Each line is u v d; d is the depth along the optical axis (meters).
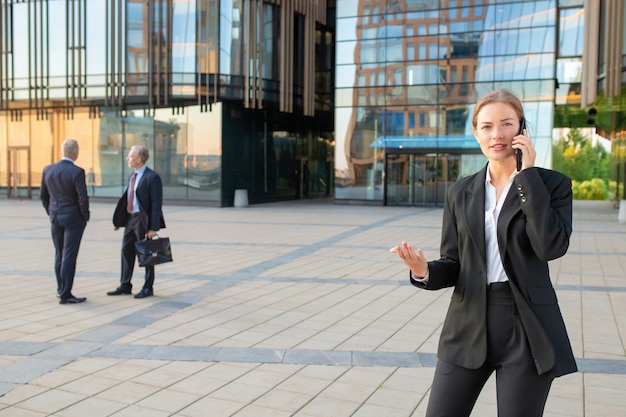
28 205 23.11
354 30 24.55
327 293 7.24
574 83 23.62
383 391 3.99
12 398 3.83
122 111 24.66
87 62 23.41
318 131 31.38
